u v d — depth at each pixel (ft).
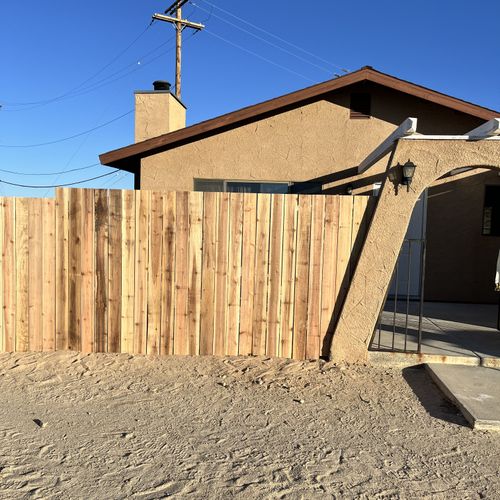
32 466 11.25
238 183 31.53
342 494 10.36
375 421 13.94
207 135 31.35
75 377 16.92
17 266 18.95
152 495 10.19
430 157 17.61
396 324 23.85
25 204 18.83
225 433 13.07
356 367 17.99
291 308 18.67
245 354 18.89
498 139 17.38
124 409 14.49
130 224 18.70
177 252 18.67
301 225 18.44
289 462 11.62
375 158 23.88
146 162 31.68
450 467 11.54
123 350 19.04
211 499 10.08
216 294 18.72
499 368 17.62
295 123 31.01
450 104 29.19
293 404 14.98
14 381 16.55
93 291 18.93
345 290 18.56
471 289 31.81
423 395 15.88
